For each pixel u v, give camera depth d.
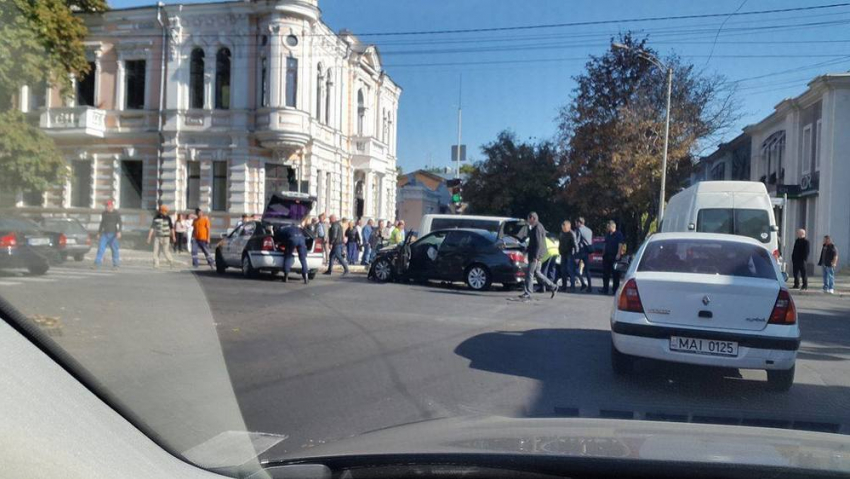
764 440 2.83
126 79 27.00
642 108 34.41
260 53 29.41
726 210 17.52
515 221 20.98
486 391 6.87
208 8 28.97
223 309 11.70
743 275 7.23
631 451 2.56
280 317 11.12
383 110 41.62
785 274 7.74
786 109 31.33
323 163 32.66
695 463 2.38
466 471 2.43
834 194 26.62
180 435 2.94
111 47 26.27
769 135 34.94
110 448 2.27
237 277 17.80
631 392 6.93
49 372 2.29
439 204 62.88
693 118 33.88
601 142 35.78
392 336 9.79
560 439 2.81
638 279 7.25
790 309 6.86
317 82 31.78
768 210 17.39
